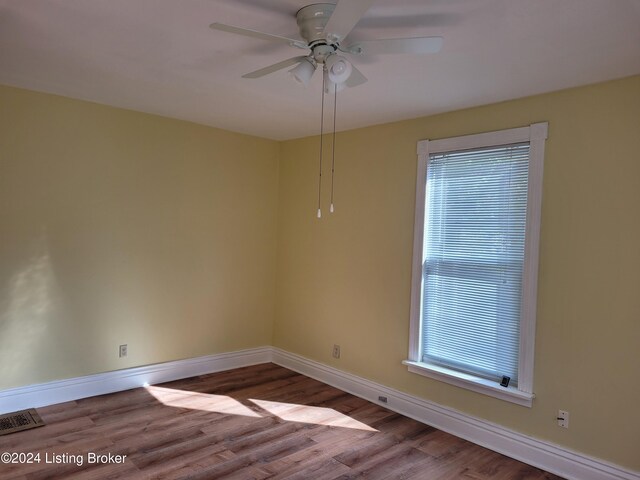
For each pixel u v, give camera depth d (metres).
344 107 3.48
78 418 3.40
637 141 2.60
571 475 2.80
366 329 4.04
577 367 2.80
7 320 3.40
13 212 3.39
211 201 4.48
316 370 4.48
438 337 3.56
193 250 4.38
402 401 3.72
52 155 3.54
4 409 3.40
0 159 3.32
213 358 4.58
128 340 4.01
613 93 2.69
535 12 1.91
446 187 3.50
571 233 2.83
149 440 3.11
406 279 3.73
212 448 3.04
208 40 2.35
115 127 3.84
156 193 4.11
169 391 4.02
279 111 3.72
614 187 2.67
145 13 2.06
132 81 3.10
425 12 1.94
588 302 2.76
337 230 4.32
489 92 2.98
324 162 4.47
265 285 4.97
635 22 1.97
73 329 3.70
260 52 2.51
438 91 2.99
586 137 2.79
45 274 3.55
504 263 3.16
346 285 4.22
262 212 4.90
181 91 3.29
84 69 2.88
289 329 4.84
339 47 1.99
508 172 3.15
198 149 4.36
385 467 2.88
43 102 3.48
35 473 2.65
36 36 2.36
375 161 3.99
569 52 2.31
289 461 2.91
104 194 3.81
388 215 3.87
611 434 2.67
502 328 3.18
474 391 3.28
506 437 3.09
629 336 2.61
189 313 4.39
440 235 3.54
